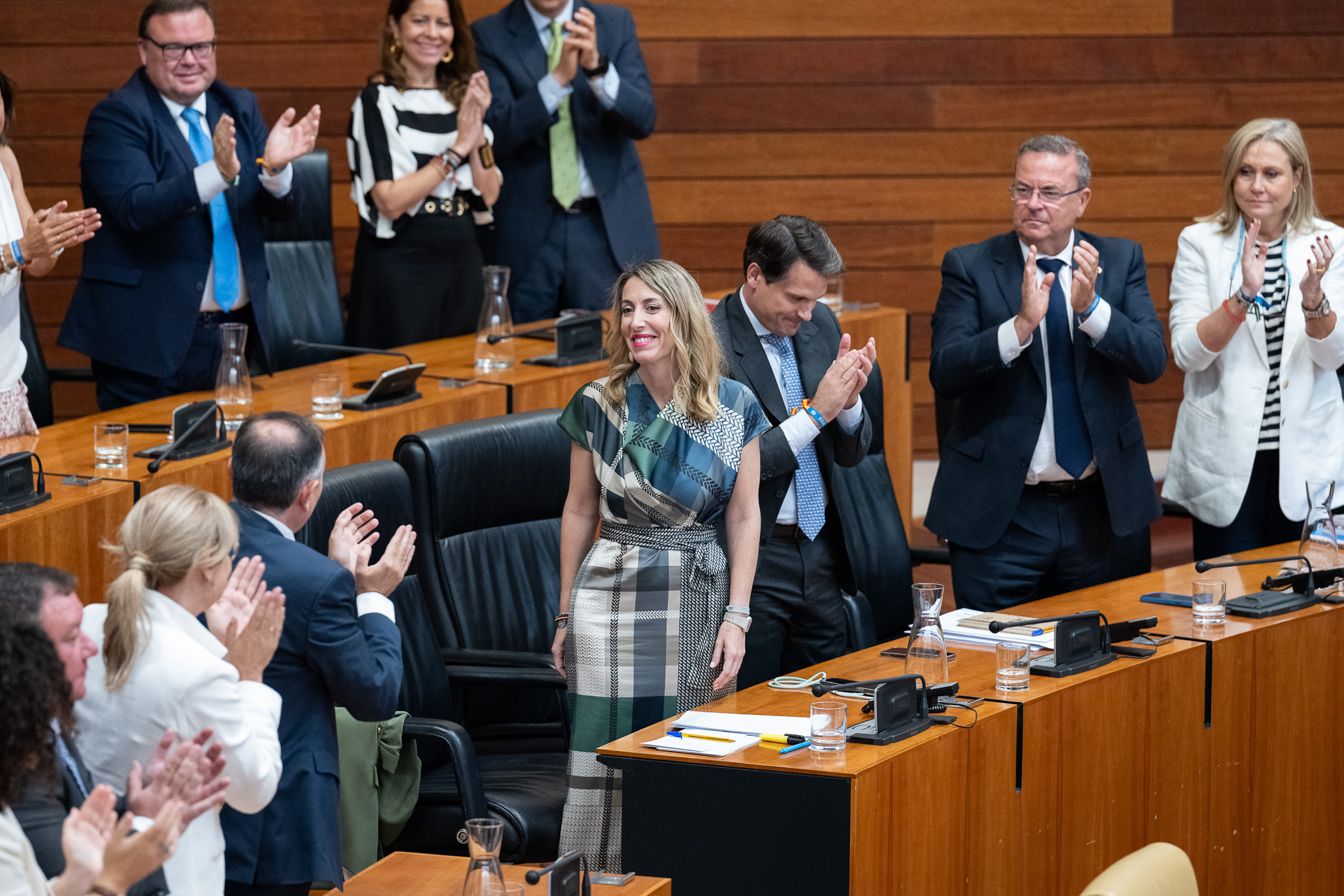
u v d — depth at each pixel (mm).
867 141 28750
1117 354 14945
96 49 27031
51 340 27578
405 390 17266
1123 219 29188
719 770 10828
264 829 10281
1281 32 28797
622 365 12406
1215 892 13875
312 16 27516
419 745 14039
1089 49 28703
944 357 15234
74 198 27281
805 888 10633
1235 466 17344
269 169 17391
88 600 13508
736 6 28328
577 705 12398
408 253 20125
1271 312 17266
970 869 11570
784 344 13922
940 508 15844
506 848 12844
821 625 14344
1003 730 11766
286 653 10430
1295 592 14953
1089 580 15859
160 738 9141
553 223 21312
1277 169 16812
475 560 15102
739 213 28859
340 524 11336
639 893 9875
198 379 17797
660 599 12273
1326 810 14828
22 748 7348
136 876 7637
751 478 12516
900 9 28453
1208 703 13648
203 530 9336
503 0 27594
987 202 28969
